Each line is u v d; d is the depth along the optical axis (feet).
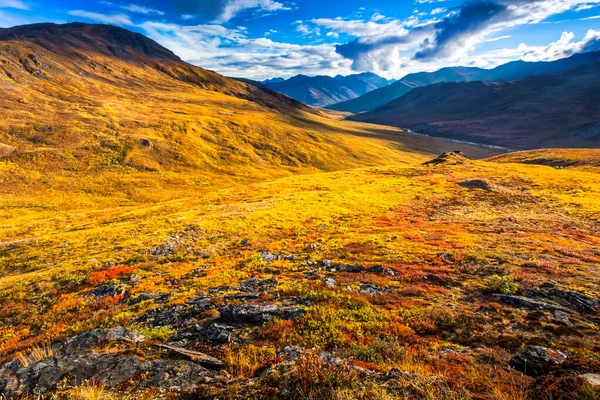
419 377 19.80
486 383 22.06
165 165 422.41
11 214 245.86
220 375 23.54
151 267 95.81
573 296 53.83
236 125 634.84
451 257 85.05
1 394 20.75
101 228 153.99
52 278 91.04
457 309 48.52
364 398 16.89
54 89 635.66
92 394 20.01
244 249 113.50
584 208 173.06
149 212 201.67
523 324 41.96
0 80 569.64
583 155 394.32
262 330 39.22
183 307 55.88
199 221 149.38
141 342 31.81
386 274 72.90
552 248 92.43
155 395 20.16
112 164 387.75
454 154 416.67
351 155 650.84
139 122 524.52
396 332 38.93
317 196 212.02
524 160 441.27
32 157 356.79
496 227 131.95
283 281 69.21
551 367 25.34
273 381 19.86
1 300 79.66
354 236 120.37
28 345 50.29
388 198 207.51
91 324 54.60
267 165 512.22
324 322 41.01
